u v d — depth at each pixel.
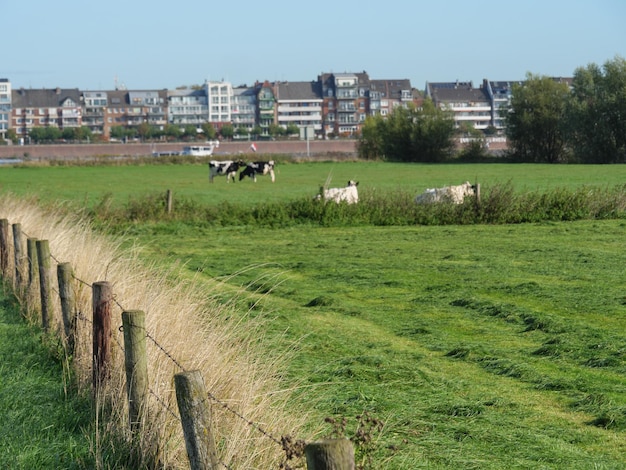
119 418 7.17
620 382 9.62
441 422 8.22
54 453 6.95
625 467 7.12
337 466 3.65
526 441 7.70
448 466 7.06
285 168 76.75
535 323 12.55
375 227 27.92
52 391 8.63
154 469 6.46
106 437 7.06
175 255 21.19
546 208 28.94
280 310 13.86
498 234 25.02
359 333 12.27
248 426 6.06
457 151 95.62
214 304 10.47
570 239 23.38
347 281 17.03
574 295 14.85
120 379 7.70
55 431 7.51
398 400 8.86
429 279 17.03
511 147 95.38
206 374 7.13
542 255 20.19
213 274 17.73
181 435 6.48
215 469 5.37
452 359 10.80
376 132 97.75
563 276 17.05
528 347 11.38
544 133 92.75
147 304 9.26
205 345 7.74
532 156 94.19
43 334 10.80
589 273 17.34
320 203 29.45
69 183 56.28
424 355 10.94
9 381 8.97
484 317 13.34
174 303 9.57
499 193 29.23
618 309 13.66
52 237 15.21
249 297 14.91
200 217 29.61
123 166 84.38
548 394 9.24
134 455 6.69
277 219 28.97
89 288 10.82
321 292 15.84
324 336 11.86
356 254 21.14
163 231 27.00
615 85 87.06
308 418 7.34
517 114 92.81
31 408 8.12
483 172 66.50
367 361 10.34
